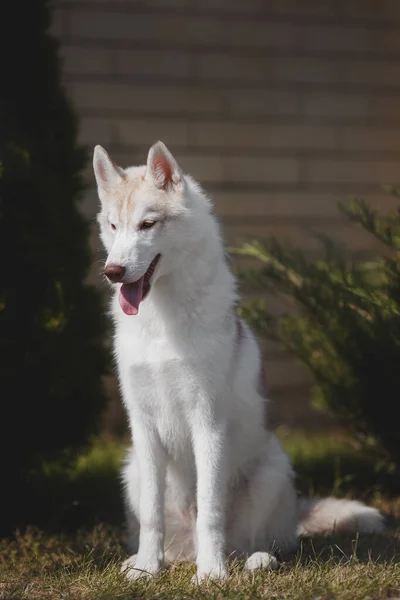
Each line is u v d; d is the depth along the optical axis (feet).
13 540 26.04
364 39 42.63
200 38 41.06
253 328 31.65
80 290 26.94
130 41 40.32
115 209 20.79
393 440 29.76
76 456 28.45
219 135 41.42
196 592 19.19
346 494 31.32
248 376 22.04
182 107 41.01
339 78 42.47
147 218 20.42
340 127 42.60
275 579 20.44
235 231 41.63
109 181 21.66
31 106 26.66
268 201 41.93
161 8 40.57
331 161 42.55
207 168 41.34
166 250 20.67
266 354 41.65
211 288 21.21
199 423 21.42
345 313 28.37
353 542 24.36
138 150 40.57
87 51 39.88
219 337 21.13
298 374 41.98
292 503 23.50
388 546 24.27
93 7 39.83
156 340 21.24
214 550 20.99
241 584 19.90
